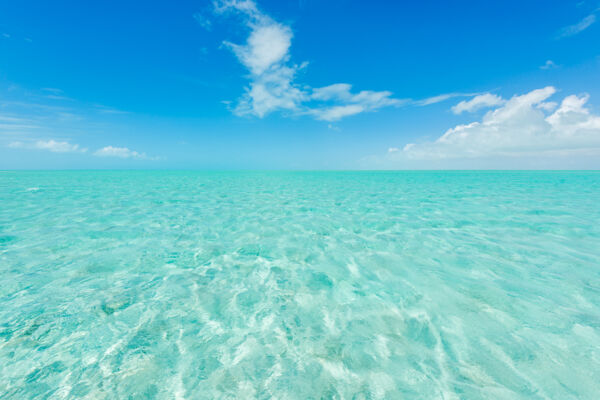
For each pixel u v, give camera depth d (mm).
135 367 2111
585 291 3270
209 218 7613
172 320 2740
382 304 3053
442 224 6879
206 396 1869
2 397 1836
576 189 15789
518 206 9648
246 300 3154
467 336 2459
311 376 2033
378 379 1996
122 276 3781
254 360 2199
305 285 3551
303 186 19219
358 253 4754
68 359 2178
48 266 4066
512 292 3262
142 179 25812
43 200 10484
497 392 1858
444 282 3578
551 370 2033
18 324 2602
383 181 24906
